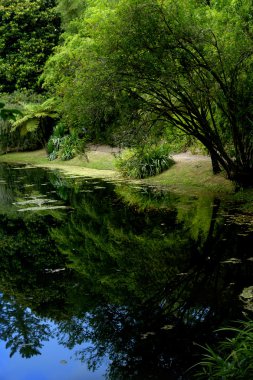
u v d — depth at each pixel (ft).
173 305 15.37
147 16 26.43
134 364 11.93
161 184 39.75
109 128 32.17
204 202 31.09
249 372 9.86
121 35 26.76
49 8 92.22
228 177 34.09
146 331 13.74
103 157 59.31
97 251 22.76
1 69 87.40
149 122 31.48
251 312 14.21
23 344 13.53
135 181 43.21
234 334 12.99
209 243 21.95
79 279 18.89
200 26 27.73
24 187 43.75
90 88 28.35
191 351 12.38
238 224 24.59
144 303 15.88
